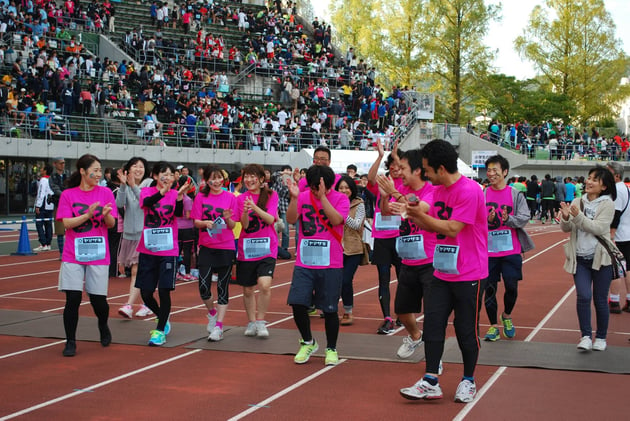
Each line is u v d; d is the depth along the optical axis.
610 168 10.16
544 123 49.16
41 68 28.97
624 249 10.32
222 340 8.43
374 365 7.32
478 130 52.78
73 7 35.41
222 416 5.63
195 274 13.84
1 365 7.24
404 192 8.03
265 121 33.59
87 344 8.22
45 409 5.80
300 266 7.29
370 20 54.53
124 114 29.97
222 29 41.38
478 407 5.87
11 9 31.31
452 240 6.02
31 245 19.72
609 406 5.89
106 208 7.73
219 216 8.33
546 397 6.14
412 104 39.59
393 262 8.99
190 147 30.77
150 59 34.97
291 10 48.84
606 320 7.82
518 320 9.86
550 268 16.20
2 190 28.59
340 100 37.94
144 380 6.70
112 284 13.10
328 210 7.10
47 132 27.47
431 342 6.06
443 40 49.09
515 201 8.16
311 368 7.18
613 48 54.62
